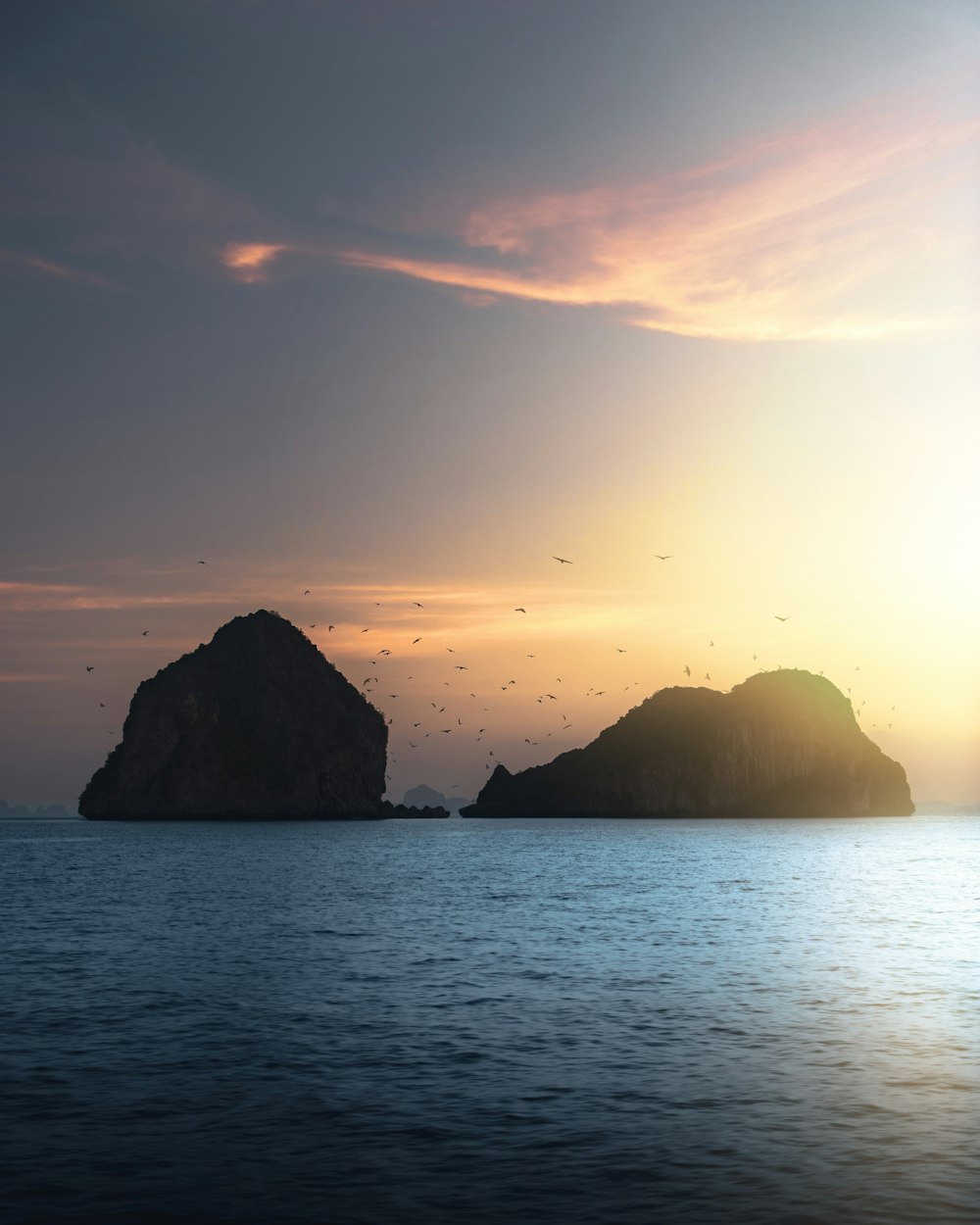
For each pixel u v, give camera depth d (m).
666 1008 30.11
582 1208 14.96
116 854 140.75
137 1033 26.73
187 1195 15.48
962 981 35.16
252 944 44.75
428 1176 16.30
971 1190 15.71
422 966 38.22
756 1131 18.59
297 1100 20.64
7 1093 21.12
